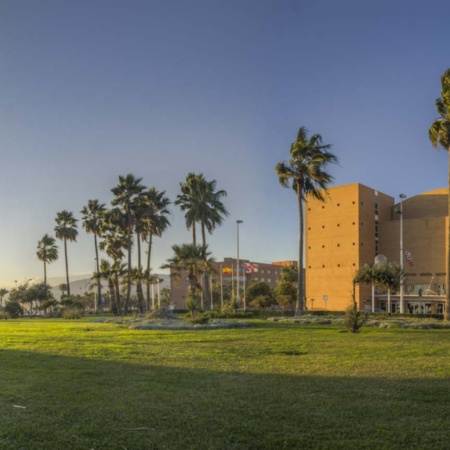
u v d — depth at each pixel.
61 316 69.44
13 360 12.42
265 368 10.79
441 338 18.55
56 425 6.27
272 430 6.04
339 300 81.88
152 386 8.73
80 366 11.27
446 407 7.12
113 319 43.00
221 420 6.45
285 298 79.00
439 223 78.06
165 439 5.73
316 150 39.78
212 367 10.98
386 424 6.26
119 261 68.44
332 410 6.96
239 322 29.94
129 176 62.88
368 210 84.12
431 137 33.56
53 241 103.50
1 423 6.36
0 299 130.50
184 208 57.75
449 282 31.91
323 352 13.89
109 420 6.50
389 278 30.53
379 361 11.87
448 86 32.25
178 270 50.97
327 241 84.81
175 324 29.22
